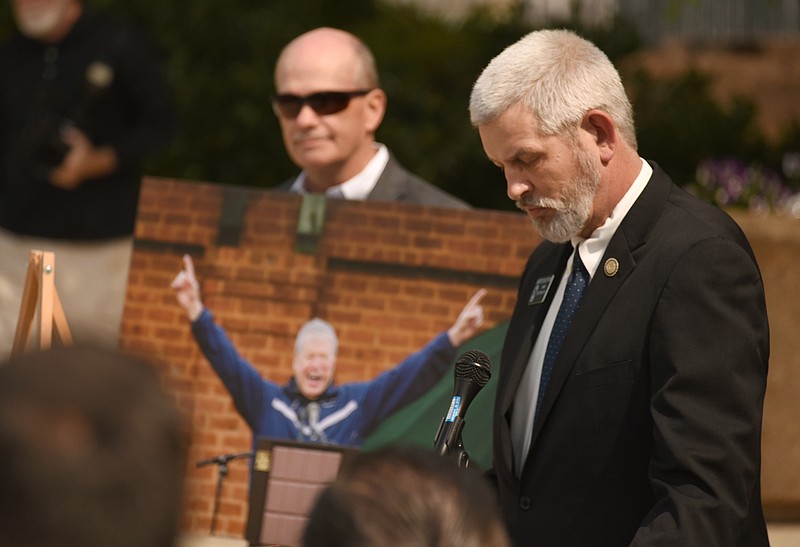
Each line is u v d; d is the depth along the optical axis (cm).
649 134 3172
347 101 1460
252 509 1220
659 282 894
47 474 346
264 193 1315
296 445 1226
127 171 2069
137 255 1320
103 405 357
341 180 1483
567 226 936
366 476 443
